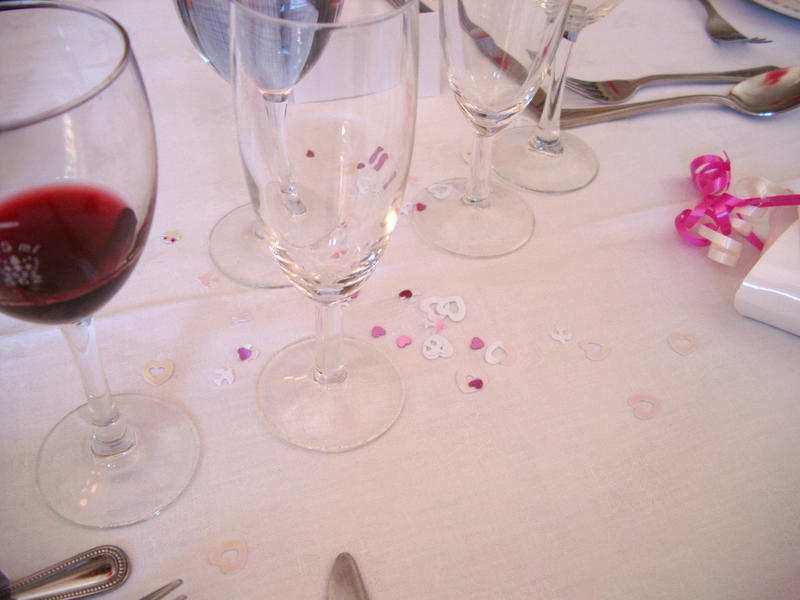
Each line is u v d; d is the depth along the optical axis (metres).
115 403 0.28
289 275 0.26
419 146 0.43
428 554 0.24
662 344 0.32
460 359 0.31
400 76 0.21
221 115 0.43
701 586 0.23
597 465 0.27
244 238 0.36
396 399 0.29
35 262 0.20
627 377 0.30
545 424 0.28
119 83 0.19
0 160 0.18
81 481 0.26
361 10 0.31
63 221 0.20
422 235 0.37
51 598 0.22
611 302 0.34
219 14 0.29
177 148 0.41
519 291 0.34
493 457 0.27
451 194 0.39
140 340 0.31
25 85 0.22
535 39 0.33
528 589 0.23
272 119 0.22
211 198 0.38
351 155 0.23
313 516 0.25
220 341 0.31
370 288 0.34
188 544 0.24
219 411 0.28
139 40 0.48
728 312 0.33
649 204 0.39
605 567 0.24
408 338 0.32
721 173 0.38
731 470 0.27
